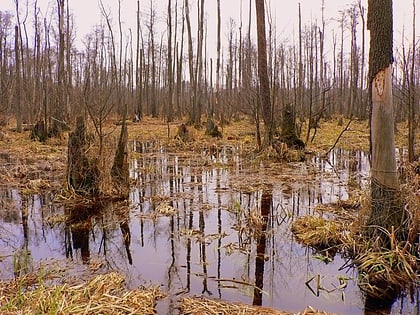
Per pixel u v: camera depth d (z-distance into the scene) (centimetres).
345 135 1867
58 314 320
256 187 860
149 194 808
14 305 337
